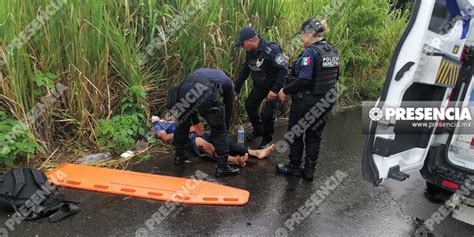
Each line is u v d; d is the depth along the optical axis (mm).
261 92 4527
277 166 4023
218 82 3617
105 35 4102
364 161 2828
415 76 2600
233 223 3043
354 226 3102
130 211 3115
